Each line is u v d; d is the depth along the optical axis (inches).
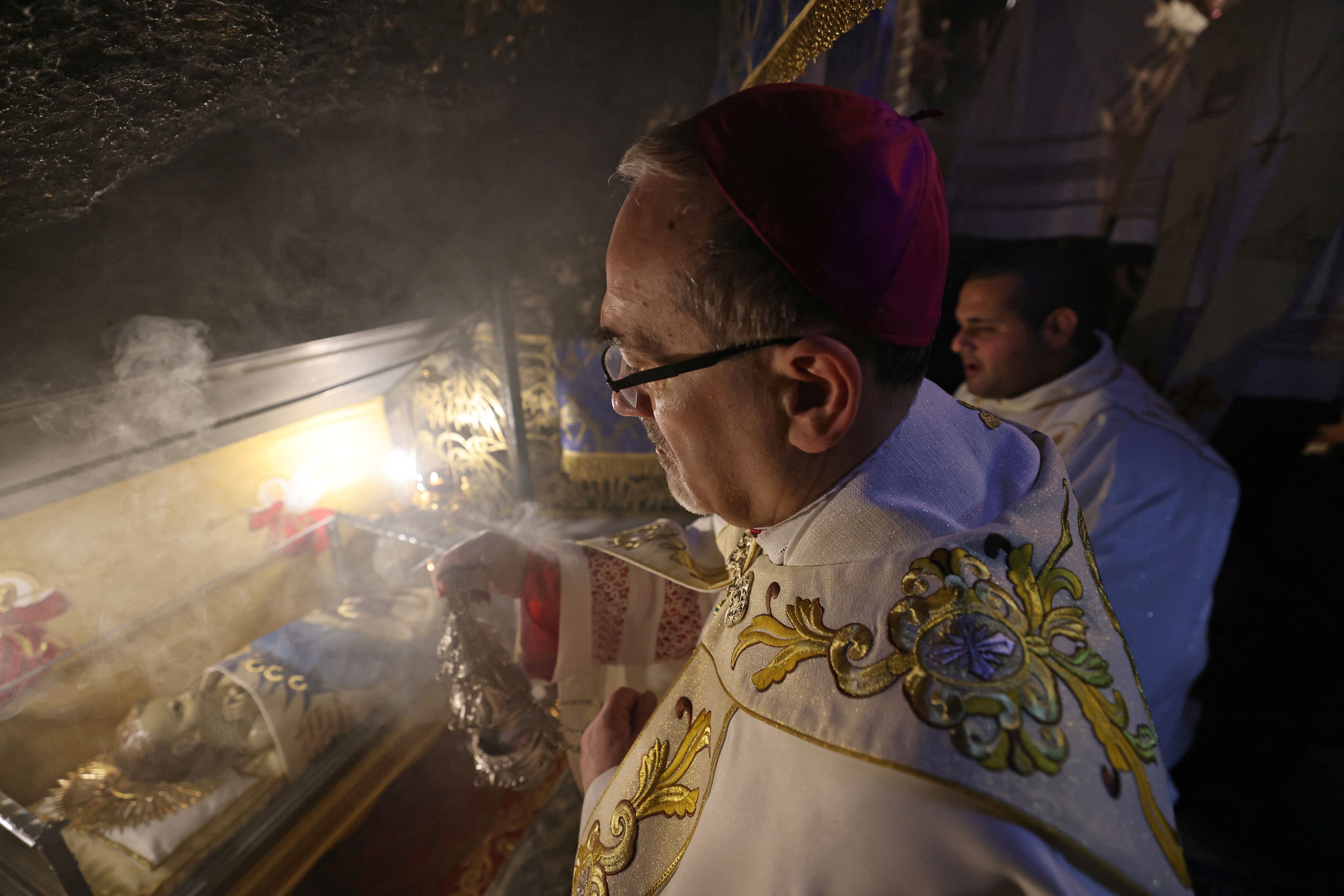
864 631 16.3
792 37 30.1
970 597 15.9
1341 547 68.2
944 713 14.2
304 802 49.1
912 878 13.7
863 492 18.0
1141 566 56.6
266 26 20.6
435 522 83.1
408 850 50.4
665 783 21.2
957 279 86.0
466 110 42.5
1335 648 68.8
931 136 79.5
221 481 61.4
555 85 46.9
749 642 19.4
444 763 57.5
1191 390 73.8
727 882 17.1
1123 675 16.3
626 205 17.3
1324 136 61.8
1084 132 75.4
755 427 17.8
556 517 84.9
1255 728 71.1
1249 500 74.0
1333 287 65.9
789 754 16.5
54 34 15.6
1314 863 59.4
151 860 42.3
